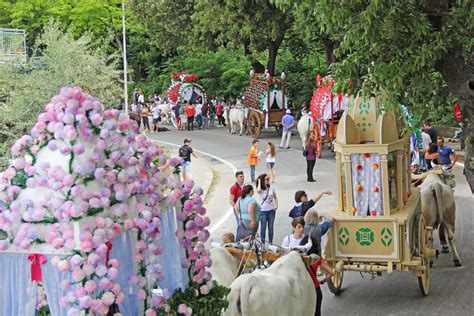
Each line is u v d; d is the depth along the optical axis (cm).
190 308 1001
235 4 4822
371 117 1733
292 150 4500
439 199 1944
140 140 972
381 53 1454
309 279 1346
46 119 902
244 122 5525
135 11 6053
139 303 955
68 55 2809
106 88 3003
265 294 1198
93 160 886
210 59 6869
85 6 6331
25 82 2625
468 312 1631
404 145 1748
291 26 4912
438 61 1455
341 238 1697
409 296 1769
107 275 862
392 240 1669
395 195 1717
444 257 2094
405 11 1423
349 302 1742
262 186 2203
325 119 4112
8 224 886
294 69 6456
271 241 2222
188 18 5753
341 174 1728
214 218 2722
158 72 8025
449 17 1455
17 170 900
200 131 5947
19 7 6300
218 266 1380
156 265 938
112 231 876
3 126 2417
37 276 891
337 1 1421
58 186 863
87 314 858
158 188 990
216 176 3681
